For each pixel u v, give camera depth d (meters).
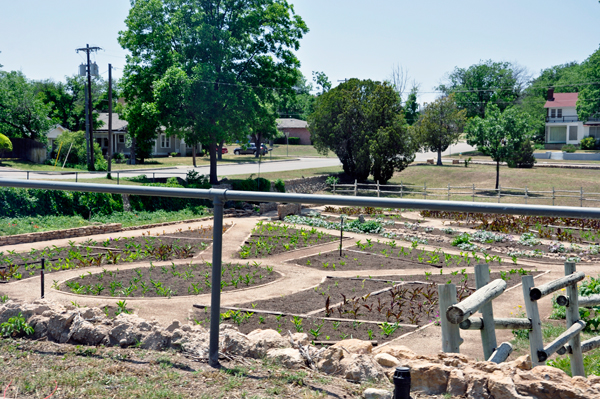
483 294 4.35
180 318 9.70
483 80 101.69
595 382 3.83
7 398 3.59
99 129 71.62
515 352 8.23
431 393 3.89
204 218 27.75
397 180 54.09
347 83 48.91
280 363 4.49
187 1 39.88
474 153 81.31
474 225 27.83
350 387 3.96
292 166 61.81
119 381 3.92
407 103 93.88
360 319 9.95
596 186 45.12
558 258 18.33
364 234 24.02
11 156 54.56
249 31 40.59
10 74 58.06
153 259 16.11
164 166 58.56
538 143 88.56
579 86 88.81
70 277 13.07
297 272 14.58
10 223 21.19
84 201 26.53
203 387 3.82
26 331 5.15
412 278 13.88
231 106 39.00
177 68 37.25
